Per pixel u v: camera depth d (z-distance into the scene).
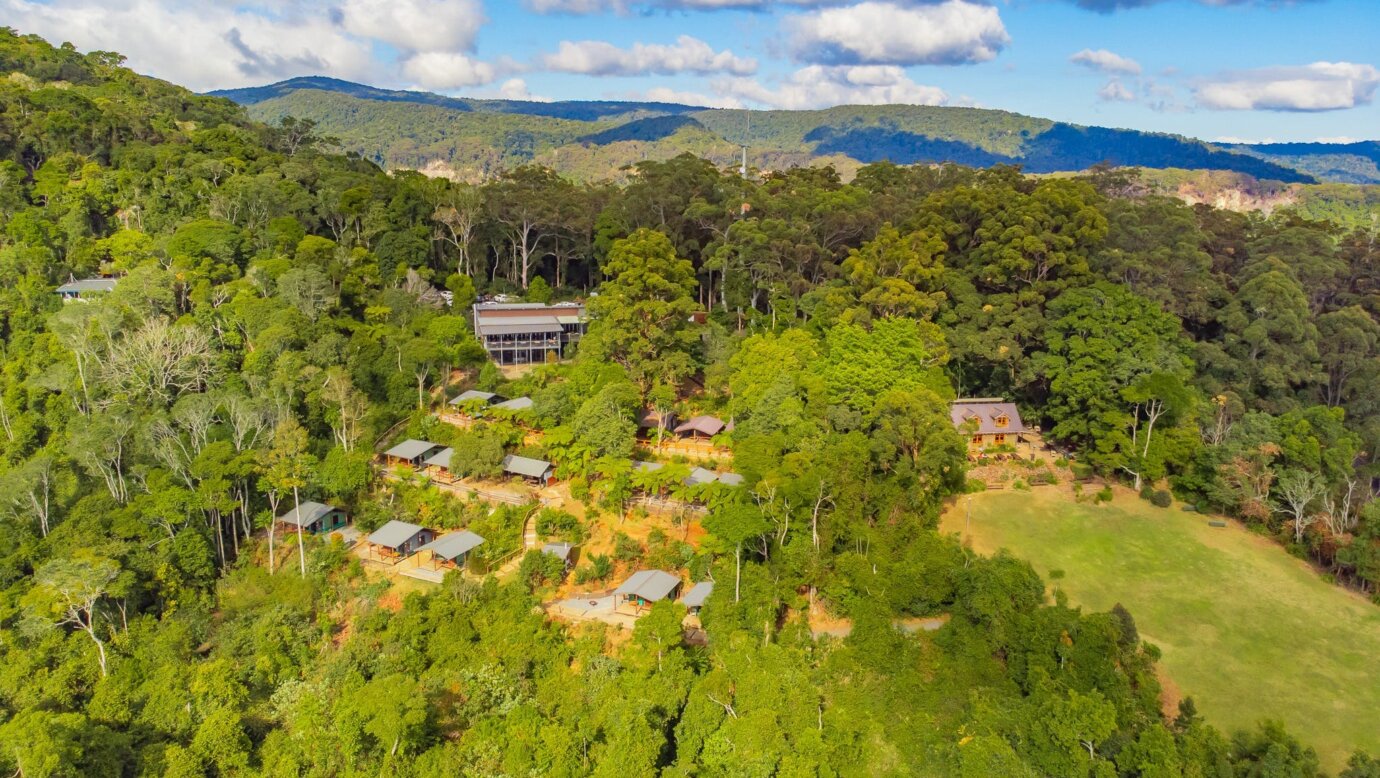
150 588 66.50
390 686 52.06
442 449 84.44
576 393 85.50
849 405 80.81
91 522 68.62
